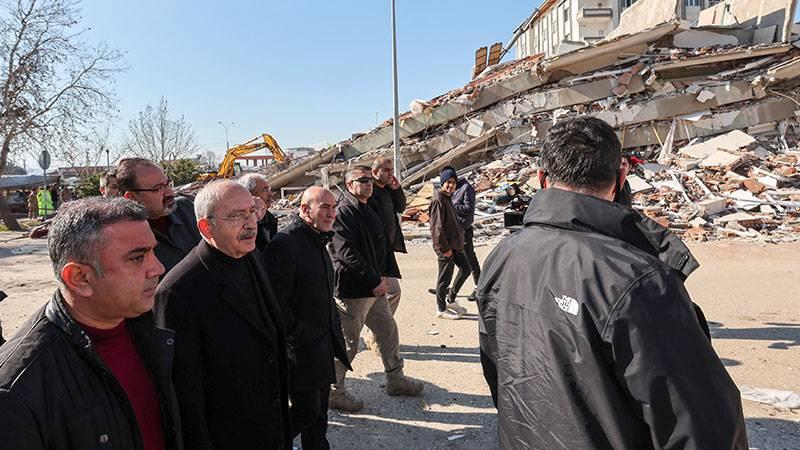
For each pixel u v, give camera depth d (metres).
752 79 18.39
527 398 1.59
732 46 19.98
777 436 3.50
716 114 18.50
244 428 2.42
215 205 2.37
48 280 9.66
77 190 28.97
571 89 19.81
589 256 1.52
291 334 3.00
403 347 5.52
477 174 18.98
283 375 2.62
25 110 19.89
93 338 1.74
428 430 3.79
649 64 19.59
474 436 3.68
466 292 7.95
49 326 1.62
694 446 1.28
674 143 18.55
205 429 2.28
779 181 14.71
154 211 3.34
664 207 14.05
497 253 1.91
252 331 2.44
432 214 6.36
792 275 8.18
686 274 1.52
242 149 29.05
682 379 1.31
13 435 1.40
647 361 1.33
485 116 20.80
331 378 3.20
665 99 18.77
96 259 1.60
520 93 21.23
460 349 5.42
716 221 12.70
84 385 1.60
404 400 4.28
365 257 4.20
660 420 1.33
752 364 4.72
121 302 1.66
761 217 12.48
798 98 18.33
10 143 20.50
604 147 1.68
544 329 1.55
